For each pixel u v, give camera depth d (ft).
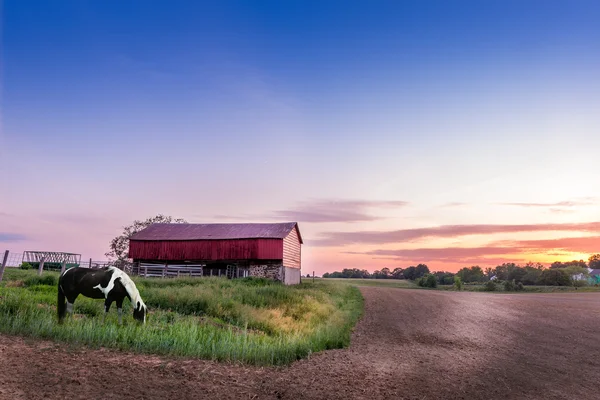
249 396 25.62
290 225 155.43
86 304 52.03
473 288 287.07
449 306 89.15
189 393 24.95
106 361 29.53
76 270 42.22
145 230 160.25
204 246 146.00
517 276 335.26
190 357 33.42
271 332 53.11
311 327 57.26
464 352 43.91
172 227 162.30
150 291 69.46
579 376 35.12
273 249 141.49
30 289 65.72
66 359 28.81
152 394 24.11
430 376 33.65
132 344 35.32
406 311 81.20
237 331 49.39
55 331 35.40
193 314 56.95
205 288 81.10
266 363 34.04
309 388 28.25
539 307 85.87
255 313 60.13
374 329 59.67
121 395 23.39
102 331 36.91
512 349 45.62
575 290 226.58
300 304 74.64
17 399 21.11
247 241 143.13
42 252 118.83
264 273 142.20
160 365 29.99
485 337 53.16
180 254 147.23
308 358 37.42
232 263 145.48
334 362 36.68
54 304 50.62
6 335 33.76
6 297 47.06
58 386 23.52
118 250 214.69
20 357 27.94
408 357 40.86
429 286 317.63
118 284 43.29
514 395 29.71
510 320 68.18
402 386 30.37
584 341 50.34
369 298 107.96
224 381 27.96
